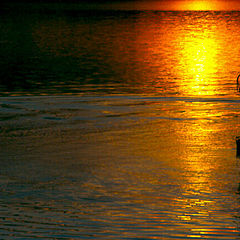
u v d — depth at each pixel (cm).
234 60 14488
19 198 4900
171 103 9288
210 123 7988
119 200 4856
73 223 4284
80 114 8556
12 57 15912
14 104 9294
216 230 4172
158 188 5200
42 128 7700
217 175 5609
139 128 7700
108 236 4053
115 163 6072
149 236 4059
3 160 6184
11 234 4069
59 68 13712
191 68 13250
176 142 6981
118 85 11075
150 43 18338
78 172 5731
